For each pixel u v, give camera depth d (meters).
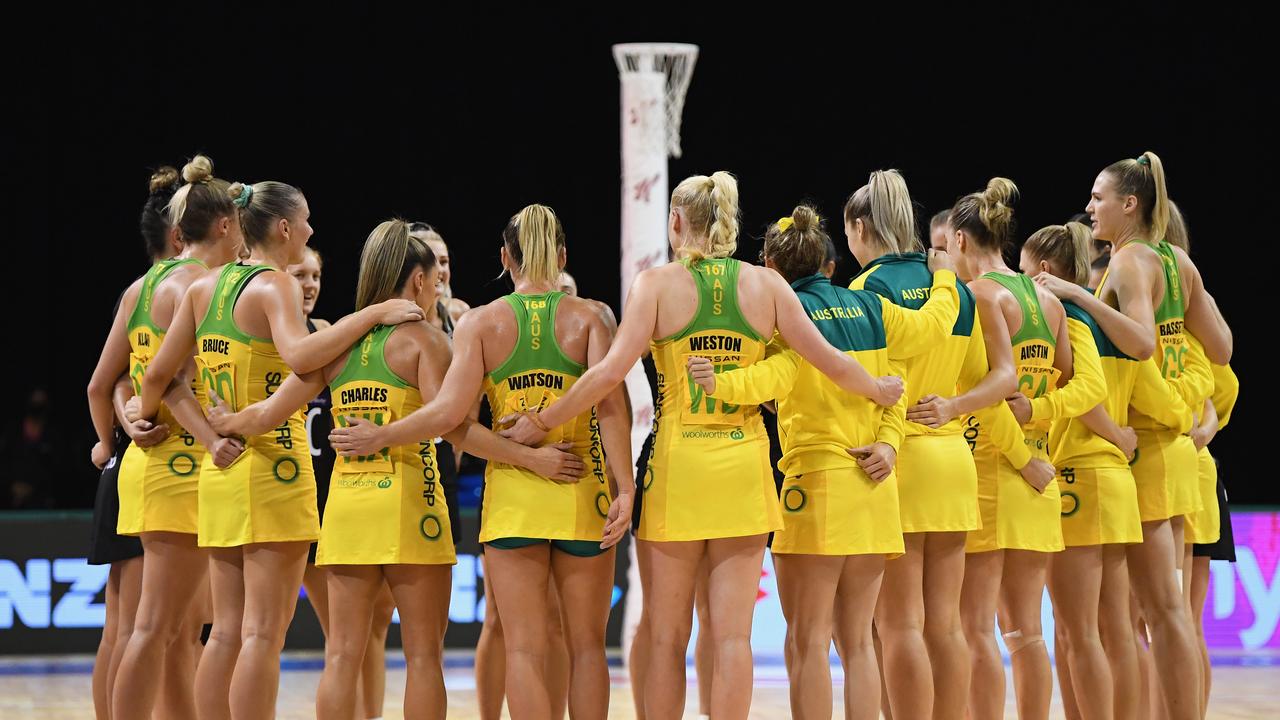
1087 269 10.38
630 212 16.50
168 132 28.75
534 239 8.66
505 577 8.51
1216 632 17.19
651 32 29.97
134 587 9.88
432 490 8.83
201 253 9.64
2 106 28.14
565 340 8.54
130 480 9.40
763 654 16.84
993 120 29.67
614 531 8.45
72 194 28.77
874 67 29.97
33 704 13.33
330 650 8.68
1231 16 28.27
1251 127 28.39
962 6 29.52
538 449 8.44
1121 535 9.51
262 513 8.84
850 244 9.35
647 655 9.95
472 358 8.45
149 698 9.19
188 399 9.14
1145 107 28.94
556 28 29.75
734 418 8.32
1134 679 9.68
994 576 9.28
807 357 8.30
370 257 8.98
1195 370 10.43
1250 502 28.61
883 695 9.98
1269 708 13.05
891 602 8.92
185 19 28.47
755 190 30.19
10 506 23.80
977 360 9.14
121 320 9.84
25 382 29.27
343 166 29.36
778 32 30.02
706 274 8.31
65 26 28.08
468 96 29.69
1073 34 29.09
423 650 8.71
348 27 29.08
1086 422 9.56
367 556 8.58
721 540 8.34
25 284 28.95
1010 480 9.21
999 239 9.50
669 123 16.64
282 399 8.69
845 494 8.50
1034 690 9.24
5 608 16.62
